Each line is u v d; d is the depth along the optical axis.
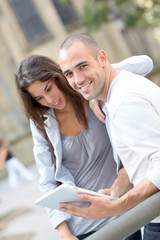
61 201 2.11
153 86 2.13
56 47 24.75
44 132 2.67
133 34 27.70
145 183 1.96
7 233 7.83
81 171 2.70
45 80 2.51
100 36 26.50
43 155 2.70
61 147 2.64
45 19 24.80
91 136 2.64
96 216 2.10
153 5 17.44
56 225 2.59
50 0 24.95
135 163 2.12
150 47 28.20
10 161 13.85
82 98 2.63
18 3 24.45
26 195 11.34
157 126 1.98
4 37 23.98
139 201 1.99
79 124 2.63
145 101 2.00
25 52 24.30
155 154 1.95
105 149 2.70
